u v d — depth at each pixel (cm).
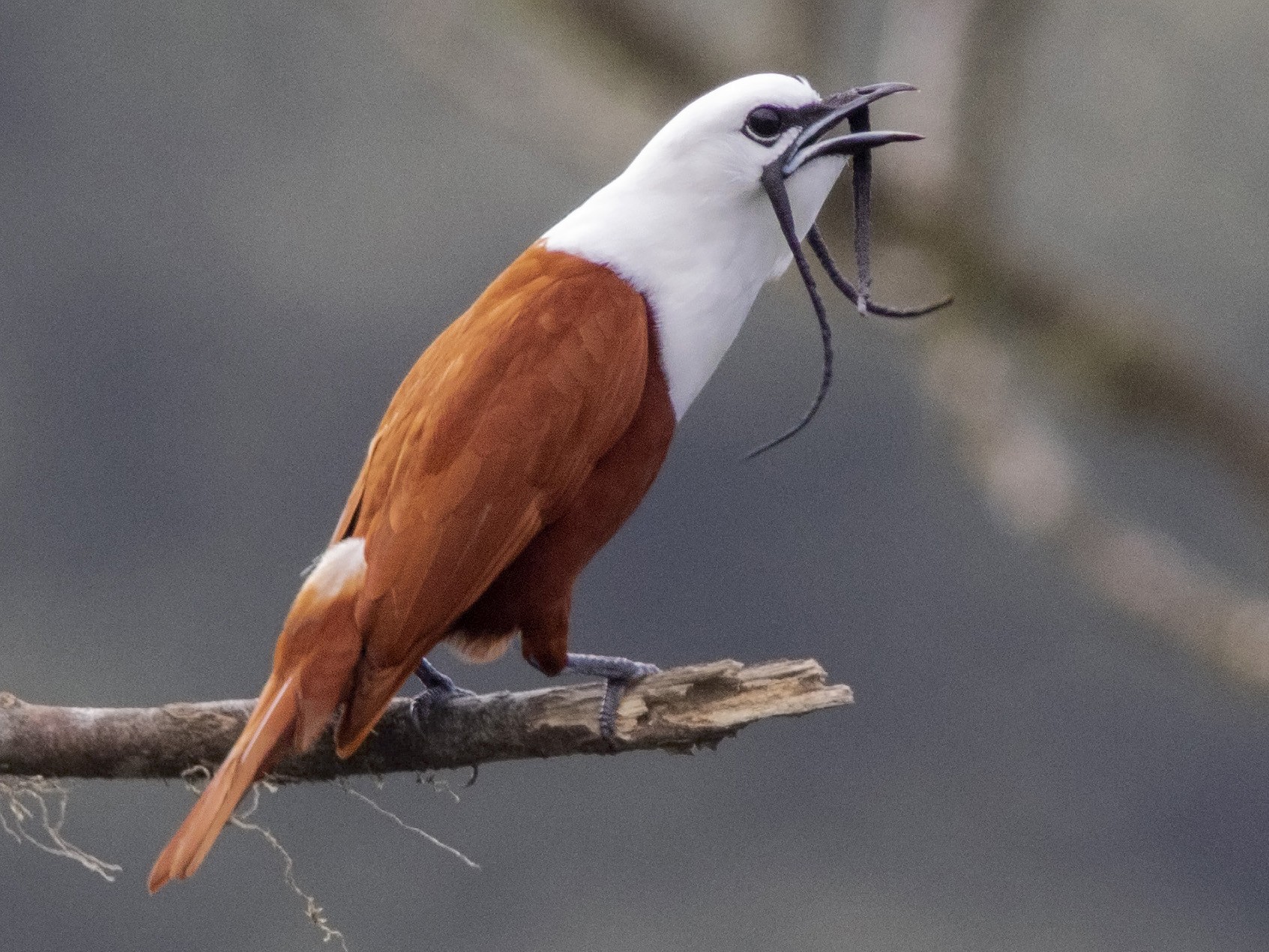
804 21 870
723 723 434
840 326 958
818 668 430
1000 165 881
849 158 461
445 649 465
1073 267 913
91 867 461
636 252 454
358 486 447
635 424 449
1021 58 871
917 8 882
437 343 458
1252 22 921
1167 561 851
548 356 440
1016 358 922
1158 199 1017
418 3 870
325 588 425
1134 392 918
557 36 869
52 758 448
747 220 457
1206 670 847
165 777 452
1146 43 934
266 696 418
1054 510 862
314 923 468
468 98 880
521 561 443
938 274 888
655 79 872
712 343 460
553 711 441
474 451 432
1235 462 936
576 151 880
